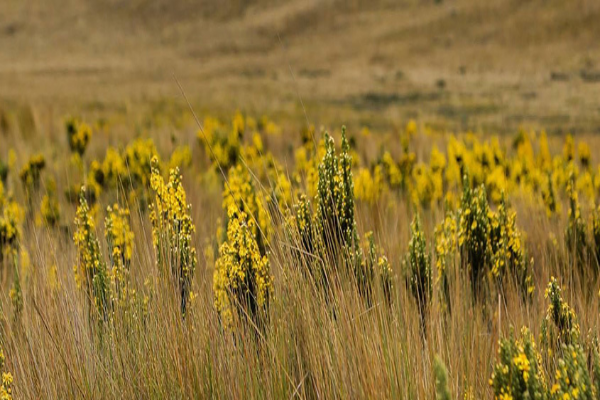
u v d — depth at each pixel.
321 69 91.31
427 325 4.75
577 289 5.80
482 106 49.34
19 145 18.59
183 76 91.38
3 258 7.59
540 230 7.95
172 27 130.50
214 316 4.66
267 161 12.24
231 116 40.75
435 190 10.61
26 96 49.47
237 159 12.80
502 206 6.34
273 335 4.43
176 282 4.70
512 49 81.94
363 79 73.25
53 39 128.62
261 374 4.23
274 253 4.88
